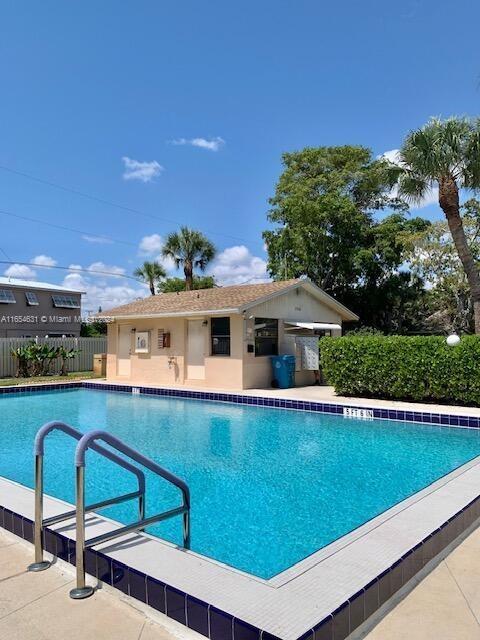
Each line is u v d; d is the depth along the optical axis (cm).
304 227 2948
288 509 579
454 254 2569
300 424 1158
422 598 342
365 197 3222
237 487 668
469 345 1196
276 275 3331
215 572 339
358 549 376
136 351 1991
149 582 328
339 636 288
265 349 1736
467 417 1059
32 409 1436
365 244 3108
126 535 413
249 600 301
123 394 1783
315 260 3058
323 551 376
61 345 2569
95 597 344
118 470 760
